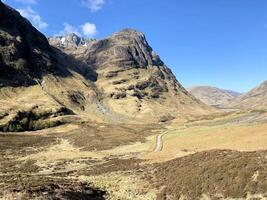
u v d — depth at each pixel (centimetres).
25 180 4672
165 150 8906
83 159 9194
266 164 4147
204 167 4719
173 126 16400
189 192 4322
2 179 5281
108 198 4734
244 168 4175
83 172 7075
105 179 5922
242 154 4856
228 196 3897
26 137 14962
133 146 10844
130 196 4822
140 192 4941
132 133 14112
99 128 17012
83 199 4309
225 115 19362
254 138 7538
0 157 10031
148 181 5306
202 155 5625
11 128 17862
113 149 10706
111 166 7200
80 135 14788
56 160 9200
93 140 12875
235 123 13812
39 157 9831
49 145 12775
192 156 5812
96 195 4759
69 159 9275
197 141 9175
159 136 12119
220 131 10169
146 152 9225
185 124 17100
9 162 9175
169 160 6350
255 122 12912
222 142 7969
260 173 3916
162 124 18975
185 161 5625
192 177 4575
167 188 4700
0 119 18325
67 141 13612
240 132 8988
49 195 3984
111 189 5209
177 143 9781
